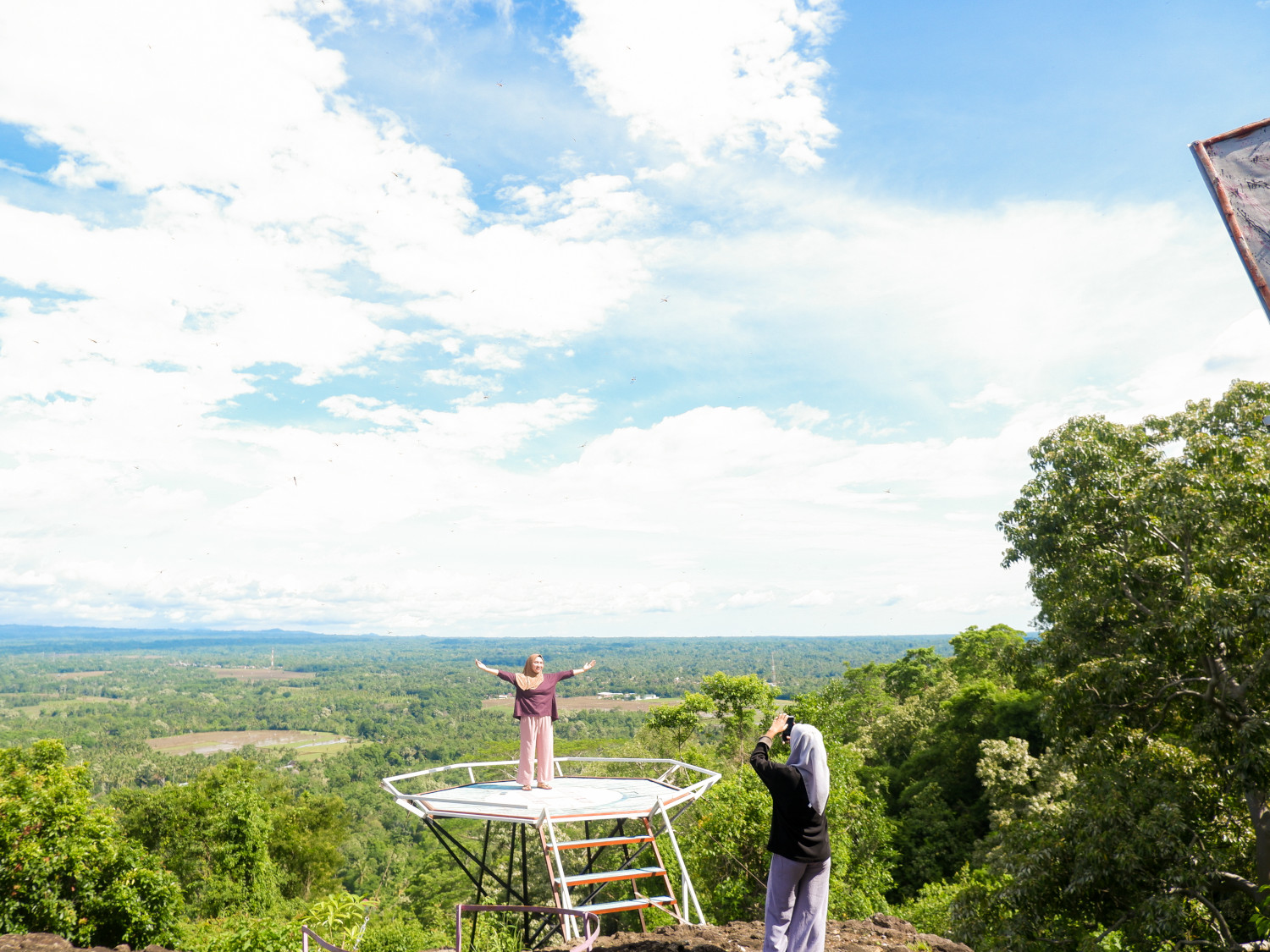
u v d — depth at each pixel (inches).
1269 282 149.1
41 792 778.8
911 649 2652.6
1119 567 696.4
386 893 2571.4
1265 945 415.5
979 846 1149.1
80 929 720.3
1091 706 702.5
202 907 1545.3
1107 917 601.3
